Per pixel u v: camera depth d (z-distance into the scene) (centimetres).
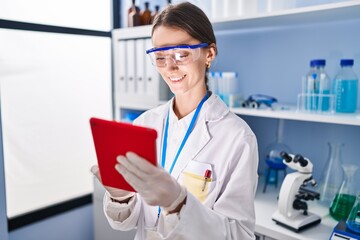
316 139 166
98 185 192
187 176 95
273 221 129
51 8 198
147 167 59
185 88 91
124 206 87
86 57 219
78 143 221
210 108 100
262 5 166
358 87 148
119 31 200
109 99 237
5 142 186
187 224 69
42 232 204
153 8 218
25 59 189
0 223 158
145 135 57
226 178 90
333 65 155
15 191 193
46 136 203
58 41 202
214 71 197
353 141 154
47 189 208
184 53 83
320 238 116
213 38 91
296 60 166
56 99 206
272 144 176
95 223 199
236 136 93
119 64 203
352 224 112
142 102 194
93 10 221
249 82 185
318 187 151
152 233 92
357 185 150
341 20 149
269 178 175
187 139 99
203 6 194
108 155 64
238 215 82
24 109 191
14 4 181
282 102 174
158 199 63
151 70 185
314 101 144
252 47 181
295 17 140
